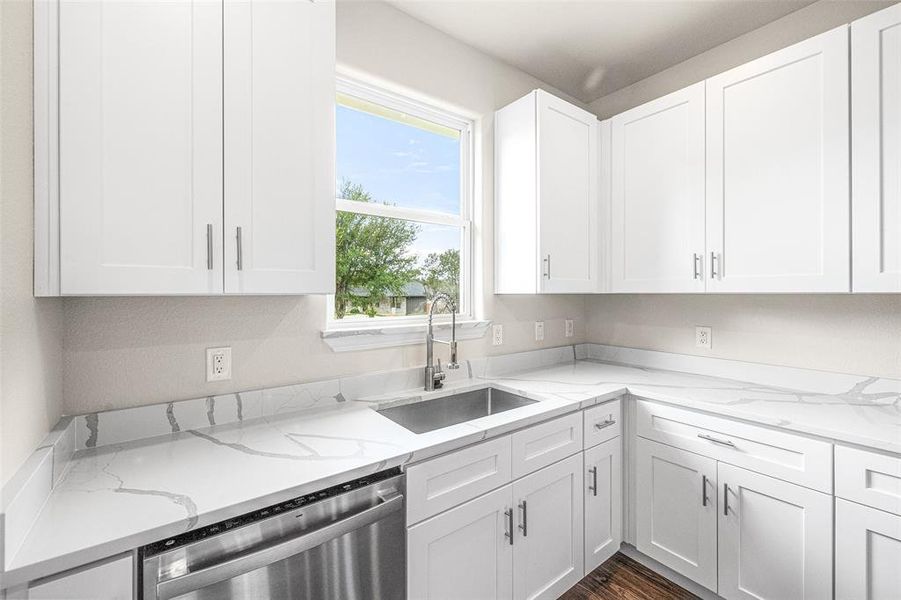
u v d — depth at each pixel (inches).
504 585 58.4
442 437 51.8
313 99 52.0
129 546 31.1
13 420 31.4
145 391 51.3
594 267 90.4
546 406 65.6
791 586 57.1
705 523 66.4
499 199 88.4
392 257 79.0
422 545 49.1
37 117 36.1
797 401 66.8
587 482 71.3
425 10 74.9
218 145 44.9
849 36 57.7
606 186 91.0
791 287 63.5
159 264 41.6
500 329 92.0
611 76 98.2
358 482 44.4
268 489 38.2
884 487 49.6
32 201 35.8
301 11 51.1
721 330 86.1
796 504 56.6
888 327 65.8
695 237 75.3
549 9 74.5
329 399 66.2
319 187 52.4
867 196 56.3
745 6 73.8
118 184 39.5
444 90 81.1
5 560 27.2
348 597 43.3
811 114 61.3
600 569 75.8
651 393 73.9
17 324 32.4
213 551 35.1
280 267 49.1
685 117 76.9
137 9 40.5
